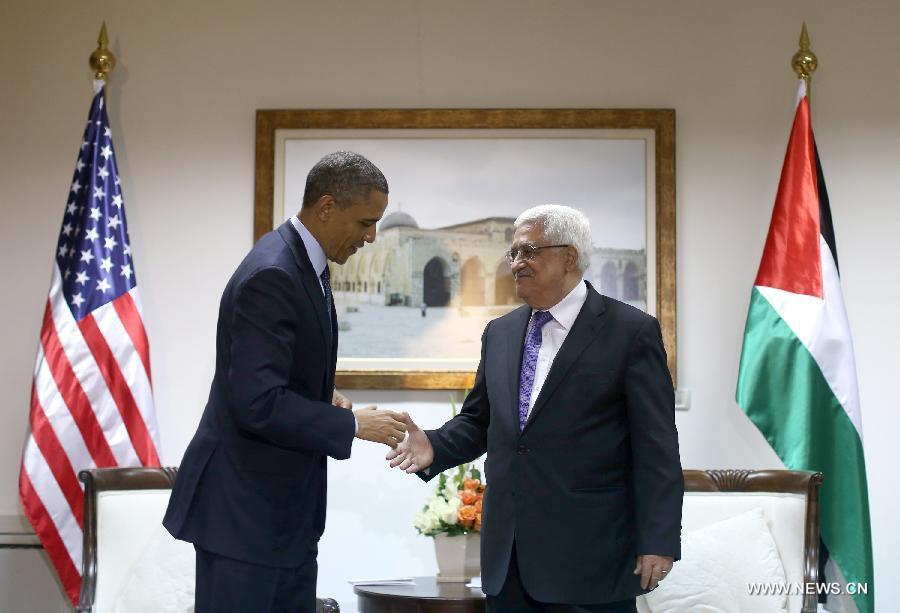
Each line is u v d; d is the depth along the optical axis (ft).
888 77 13.83
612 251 13.65
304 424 7.52
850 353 12.44
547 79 13.98
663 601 10.77
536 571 8.61
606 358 8.93
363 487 13.53
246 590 7.55
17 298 13.87
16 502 13.56
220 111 14.08
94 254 13.03
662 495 8.53
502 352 9.58
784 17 13.96
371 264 13.76
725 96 13.91
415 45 14.08
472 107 13.97
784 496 11.32
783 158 13.80
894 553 13.23
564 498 8.70
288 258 7.86
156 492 11.61
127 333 12.92
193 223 13.96
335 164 8.04
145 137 14.08
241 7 14.17
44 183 14.03
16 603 13.33
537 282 9.18
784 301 12.60
